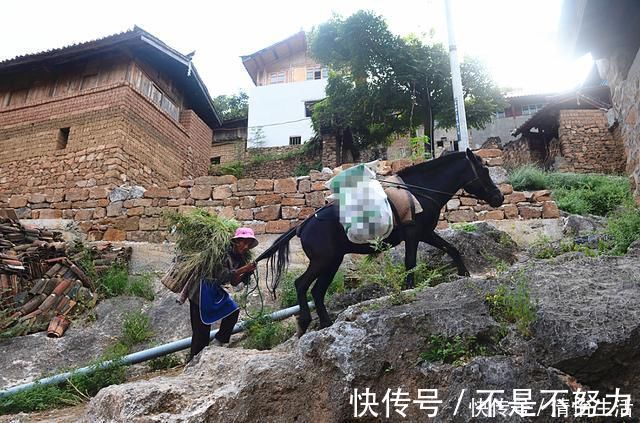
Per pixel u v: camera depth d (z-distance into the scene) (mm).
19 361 6109
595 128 20047
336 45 20078
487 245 6945
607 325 2887
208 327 5254
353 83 21453
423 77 19250
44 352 6301
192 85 17609
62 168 13969
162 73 16484
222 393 3486
